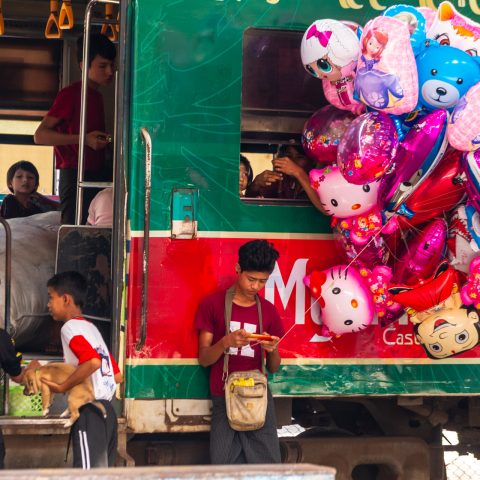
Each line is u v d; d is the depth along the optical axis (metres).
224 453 13.59
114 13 19.89
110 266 14.85
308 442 15.36
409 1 14.72
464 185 13.48
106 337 14.81
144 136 13.70
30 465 13.85
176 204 14.00
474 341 13.81
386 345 14.55
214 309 13.81
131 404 13.83
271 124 14.51
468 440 17.17
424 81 12.73
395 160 13.06
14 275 15.51
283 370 14.26
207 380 14.04
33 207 20.45
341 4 14.52
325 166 14.23
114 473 8.55
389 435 16.19
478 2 14.89
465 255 13.78
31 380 12.92
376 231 13.60
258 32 14.41
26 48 20.44
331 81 13.43
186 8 14.12
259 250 13.29
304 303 14.35
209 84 14.16
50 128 18.05
